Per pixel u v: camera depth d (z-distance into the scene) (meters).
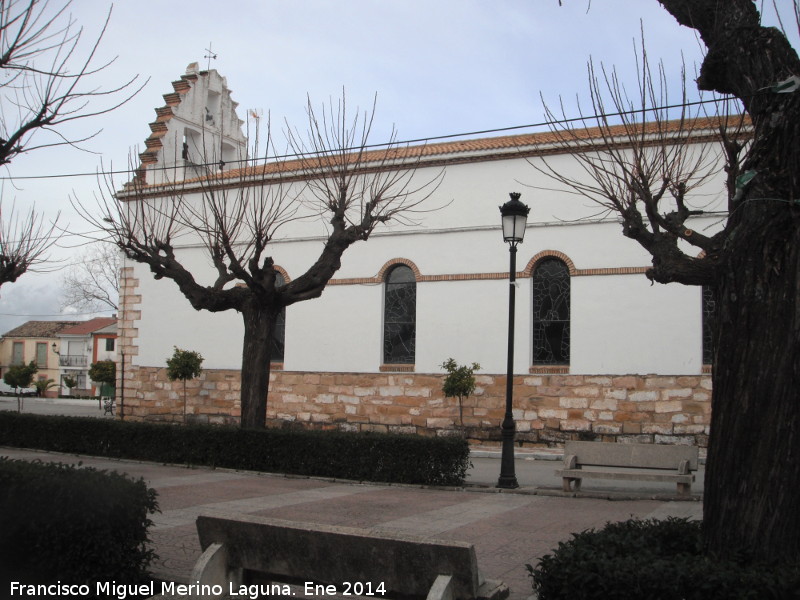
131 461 16.88
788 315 5.32
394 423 22.42
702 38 6.50
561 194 20.86
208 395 25.75
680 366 19.33
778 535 5.21
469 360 21.62
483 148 22.02
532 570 5.21
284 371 24.25
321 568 5.45
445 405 21.81
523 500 12.57
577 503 12.29
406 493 13.16
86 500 6.62
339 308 23.66
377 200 16.77
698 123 17.91
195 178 27.31
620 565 4.84
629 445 13.10
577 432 20.16
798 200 5.26
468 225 21.97
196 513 10.53
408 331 22.84
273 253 24.72
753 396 5.39
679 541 5.84
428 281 22.38
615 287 20.16
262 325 16.22
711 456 5.67
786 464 5.24
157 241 16.75
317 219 24.05
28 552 6.93
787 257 5.36
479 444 21.27
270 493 12.67
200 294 16.25
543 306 21.12
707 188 18.69
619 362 19.92
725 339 5.64
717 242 6.62
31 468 7.18
